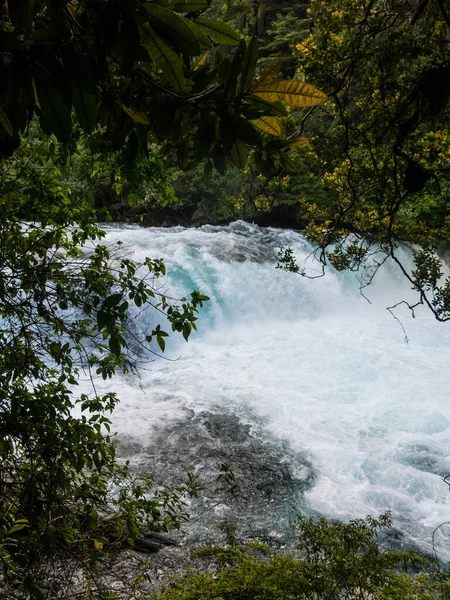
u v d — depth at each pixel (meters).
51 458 3.15
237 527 7.08
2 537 2.82
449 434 9.64
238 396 10.88
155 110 1.67
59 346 3.25
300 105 1.41
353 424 9.91
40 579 2.93
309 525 5.09
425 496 7.95
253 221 23.20
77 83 1.29
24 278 3.10
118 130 1.76
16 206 3.48
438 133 4.71
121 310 2.33
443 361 13.00
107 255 3.41
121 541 3.59
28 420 3.00
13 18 1.16
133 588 4.19
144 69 1.57
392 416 10.23
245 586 4.93
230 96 1.41
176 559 6.03
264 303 16.08
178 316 2.92
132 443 8.97
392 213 3.81
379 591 4.67
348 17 4.51
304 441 9.34
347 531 5.05
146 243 16.61
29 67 1.24
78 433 3.16
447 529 7.23
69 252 3.69
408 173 3.71
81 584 3.51
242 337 14.64
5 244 3.25
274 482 8.16
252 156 1.82
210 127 1.54
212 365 12.51
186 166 1.85
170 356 13.05
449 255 19.11
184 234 18.44
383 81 4.25
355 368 12.45
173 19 1.17
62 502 3.05
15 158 3.47
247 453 8.93
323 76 4.55
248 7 27.47
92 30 1.28
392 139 4.69
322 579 4.73
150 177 3.75
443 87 3.50
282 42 25.17
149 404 10.37
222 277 15.77
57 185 3.65
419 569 6.37
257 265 16.52
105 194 22.97
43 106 1.27
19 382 3.25
